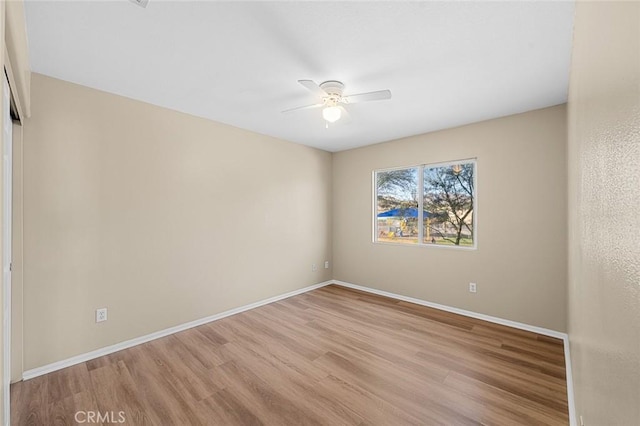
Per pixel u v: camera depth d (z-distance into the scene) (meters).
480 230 3.29
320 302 3.89
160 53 1.93
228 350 2.57
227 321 3.24
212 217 3.26
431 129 3.59
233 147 3.46
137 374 2.19
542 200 2.89
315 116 3.14
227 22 1.62
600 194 0.81
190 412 1.79
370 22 1.61
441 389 2.00
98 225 2.45
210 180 3.24
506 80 2.29
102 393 1.96
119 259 2.57
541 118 2.88
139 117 2.69
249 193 3.64
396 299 4.02
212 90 2.49
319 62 2.03
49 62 2.02
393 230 4.20
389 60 2.00
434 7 1.49
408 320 3.25
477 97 2.62
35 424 1.68
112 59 1.99
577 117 1.45
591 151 0.97
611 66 0.65
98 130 2.46
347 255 4.69
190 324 3.06
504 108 2.89
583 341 1.26
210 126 3.24
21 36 1.43
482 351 2.53
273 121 3.30
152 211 2.78
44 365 2.19
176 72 2.18
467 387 2.02
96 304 2.44
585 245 1.16
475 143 3.33
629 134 0.51
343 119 2.70
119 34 1.72
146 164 2.74
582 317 1.30
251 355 2.47
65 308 2.29
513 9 1.50
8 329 1.84
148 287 2.76
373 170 4.34
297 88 2.45
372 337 2.82
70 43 1.80
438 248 3.64
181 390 2.00
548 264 2.86
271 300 3.90
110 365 2.31
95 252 2.44
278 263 4.00
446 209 3.66
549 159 2.85
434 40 1.77
